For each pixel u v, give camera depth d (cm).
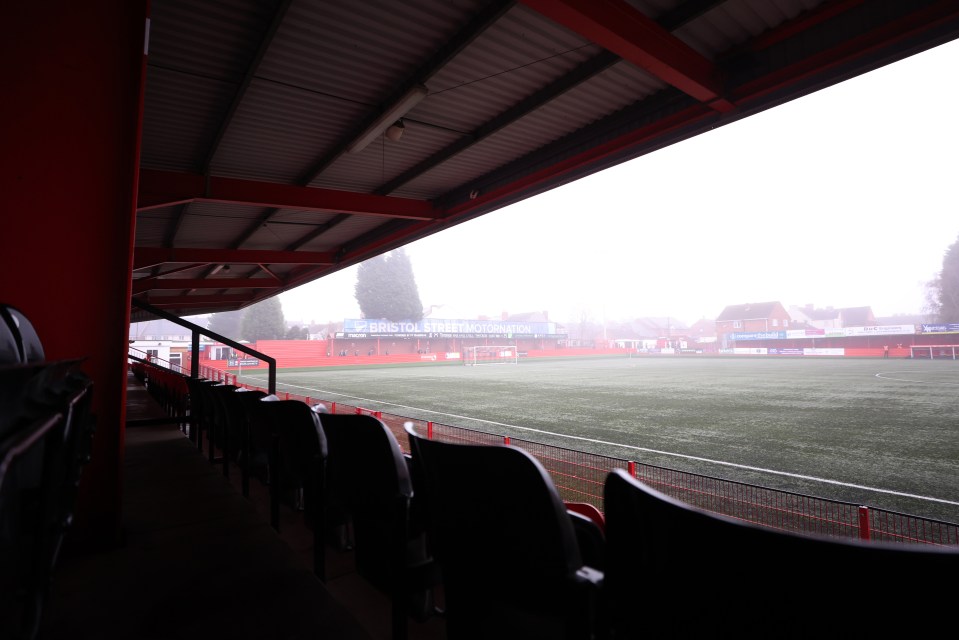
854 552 48
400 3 545
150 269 1830
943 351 4688
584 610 90
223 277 2302
